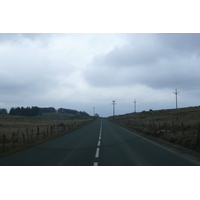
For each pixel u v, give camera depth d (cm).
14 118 12181
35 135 2477
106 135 2275
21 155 1102
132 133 2547
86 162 888
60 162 898
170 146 1381
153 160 911
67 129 3672
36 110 18262
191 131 1814
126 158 961
